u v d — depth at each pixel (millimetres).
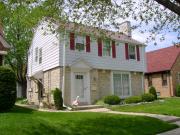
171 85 33656
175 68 34469
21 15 12773
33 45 27672
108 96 22500
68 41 22000
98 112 16828
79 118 13859
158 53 39094
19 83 39875
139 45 27703
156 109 17766
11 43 37188
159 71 34781
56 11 12453
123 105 21297
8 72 14297
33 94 26766
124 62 25953
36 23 13523
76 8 12281
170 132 11633
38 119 11703
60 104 20359
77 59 22328
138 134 11125
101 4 12172
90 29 14648
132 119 13805
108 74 24562
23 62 38469
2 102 13891
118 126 12211
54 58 22312
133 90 26406
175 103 21234
